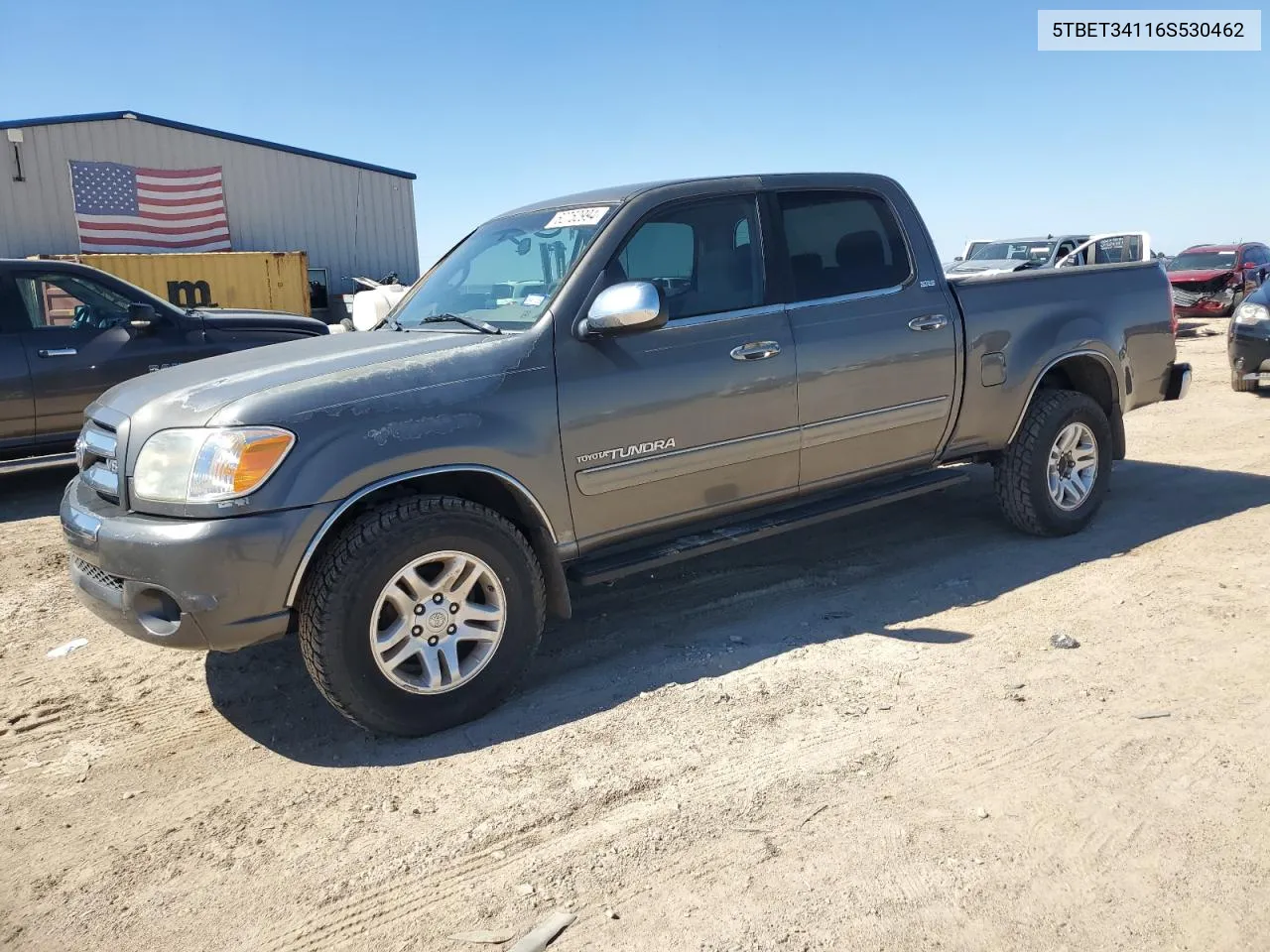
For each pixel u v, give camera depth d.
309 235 28.41
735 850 2.68
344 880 2.65
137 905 2.59
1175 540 5.29
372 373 3.39
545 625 4.47
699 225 4.17
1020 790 2.91
